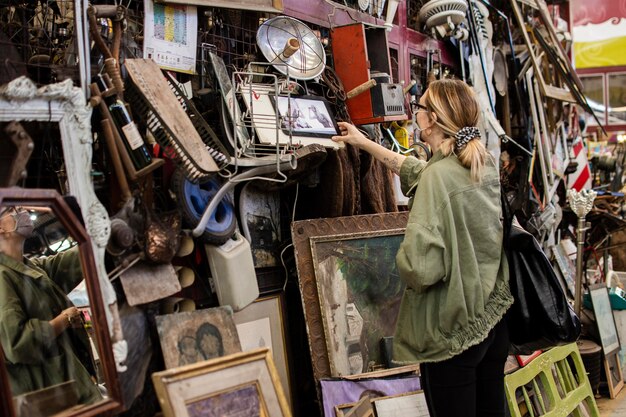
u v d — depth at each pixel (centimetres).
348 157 336
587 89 1333
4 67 228
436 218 238
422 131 266
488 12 550
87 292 208
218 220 269
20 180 202
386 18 423
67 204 204
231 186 262
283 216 336
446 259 238
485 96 500
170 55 278
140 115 239
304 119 301
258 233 313
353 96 341
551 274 266
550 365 391
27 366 202
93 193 213
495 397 263
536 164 566
